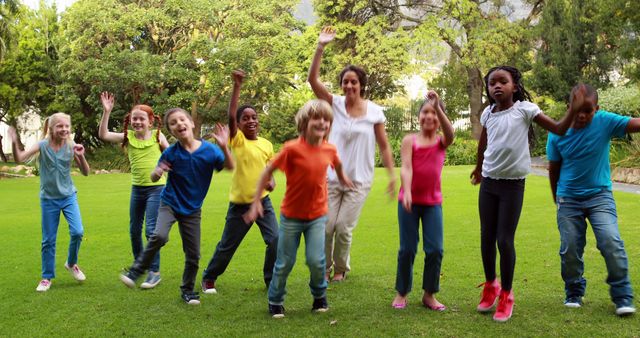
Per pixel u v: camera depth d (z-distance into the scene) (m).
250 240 7.05
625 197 9.97
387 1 27.03
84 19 23.89
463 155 23.16
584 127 4.14
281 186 13.39
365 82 5.04
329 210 4.99
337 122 5.00
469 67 26.05
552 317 4.01
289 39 26.16
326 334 3.76
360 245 6.66
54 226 5.04
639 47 14.65
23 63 26.83
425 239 4.26
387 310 4.25
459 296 4.58
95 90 24.22
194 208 4.49
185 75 24.28
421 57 26.39
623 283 4.03
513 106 4.06
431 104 4.23
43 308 4.41
